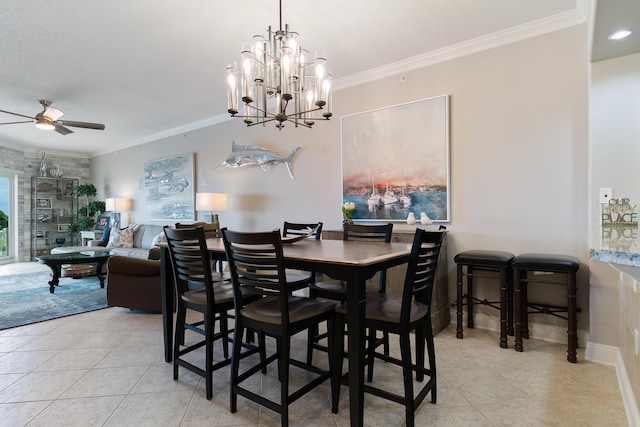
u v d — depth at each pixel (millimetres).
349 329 1521
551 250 2670
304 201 4211
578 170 2564
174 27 2688
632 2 1602
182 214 5715
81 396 1906
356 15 2553
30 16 2516
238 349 1744
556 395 1877
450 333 2867
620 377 1980
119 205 6566
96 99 4320
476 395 1885
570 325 2291
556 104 2648
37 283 4953
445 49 3080
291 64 2129
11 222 7031
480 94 2977
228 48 3033
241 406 1807
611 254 1146
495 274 2934
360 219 3662
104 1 2348
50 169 7281
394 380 2086
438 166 3174
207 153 5355
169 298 2373
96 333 2918
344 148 3793
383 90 3508
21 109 4652
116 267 3459
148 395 1915
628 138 2182
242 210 4898
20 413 1746
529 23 2686
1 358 2414
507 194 2855
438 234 1692
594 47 2068
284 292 1568
